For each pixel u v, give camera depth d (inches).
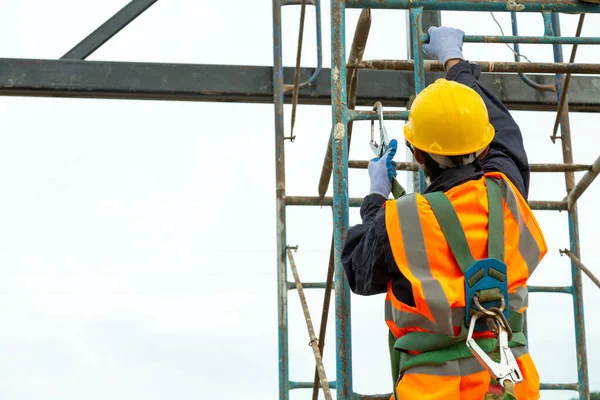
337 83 167.0
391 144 146.7
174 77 314.7
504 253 127.5
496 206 129.3
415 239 126.0
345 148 164.7
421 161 139.9
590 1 175.2
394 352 137.2
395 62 211.3
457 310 124.3
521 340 132.0
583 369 276.4
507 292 124.3
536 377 133.4
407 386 128.8
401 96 319.6
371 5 170.7
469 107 137.2
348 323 158.9
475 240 126.0
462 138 135.0
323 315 250.2
